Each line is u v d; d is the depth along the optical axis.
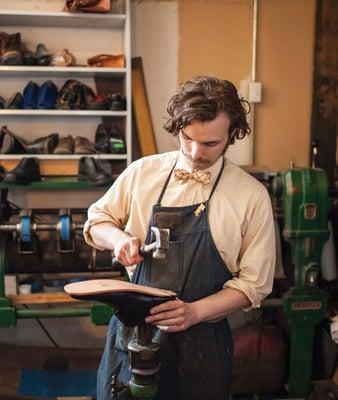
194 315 1.17
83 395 2.39
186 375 1.34
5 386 2.46
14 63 2.41
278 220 2.28
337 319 2.28
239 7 2.79
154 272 1.28
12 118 2.69
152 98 2.81
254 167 2.69
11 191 2.76
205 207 1.27
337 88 2.89
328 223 2.39
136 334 1.22
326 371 2.36
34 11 2.38
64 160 2.59
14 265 2.11
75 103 2.50
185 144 1.18
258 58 2.86
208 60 2.82
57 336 2.92
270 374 2.38
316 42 2.84
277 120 2.93
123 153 2.55
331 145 2.94
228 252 1.28
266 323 2.76
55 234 2.12
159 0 2.72
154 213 1.27
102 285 1.08
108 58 2.52
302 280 2.23
